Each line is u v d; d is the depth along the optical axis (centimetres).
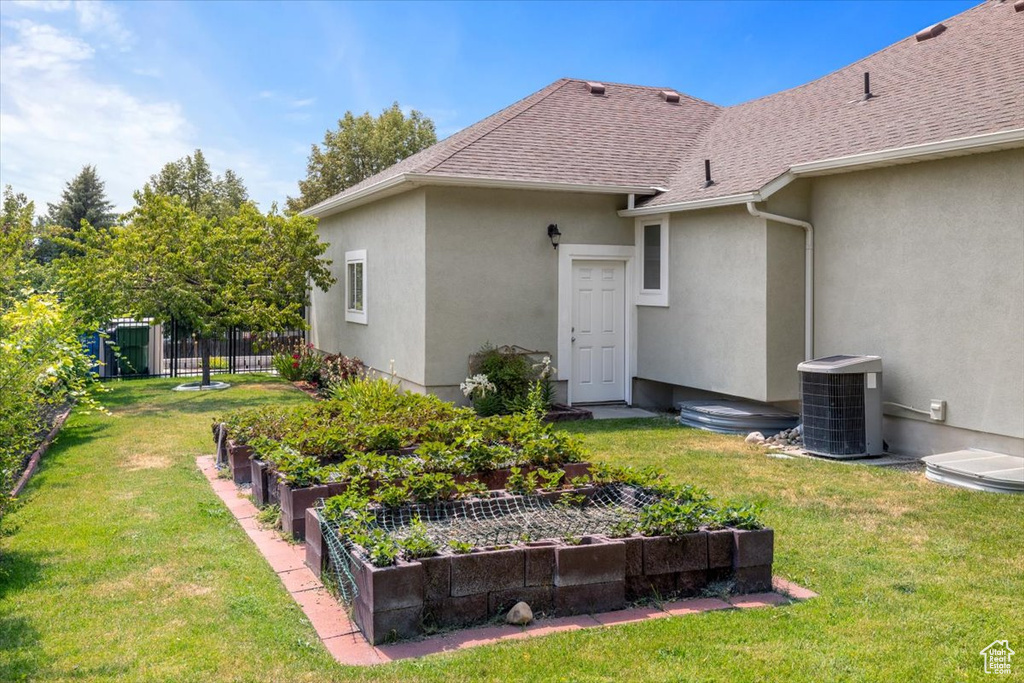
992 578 514
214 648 413
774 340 1044
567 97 1534
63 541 592
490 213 1220
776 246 1040
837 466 865
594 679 378
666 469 847
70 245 1498
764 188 994
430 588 440
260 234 1633
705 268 1150
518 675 382
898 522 647
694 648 411
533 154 1289
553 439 706
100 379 1767
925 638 422
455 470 653
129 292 1470
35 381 686
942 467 780
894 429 955
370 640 421
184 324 1636
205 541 594
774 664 393
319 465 695
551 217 1261
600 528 524
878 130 982
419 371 1214
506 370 1179
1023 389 801
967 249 852
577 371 1306
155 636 427
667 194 1226
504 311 1238
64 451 948
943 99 970
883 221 952
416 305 1224
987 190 829
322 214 1823
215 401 1408
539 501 592
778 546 586
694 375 1183
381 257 1413
